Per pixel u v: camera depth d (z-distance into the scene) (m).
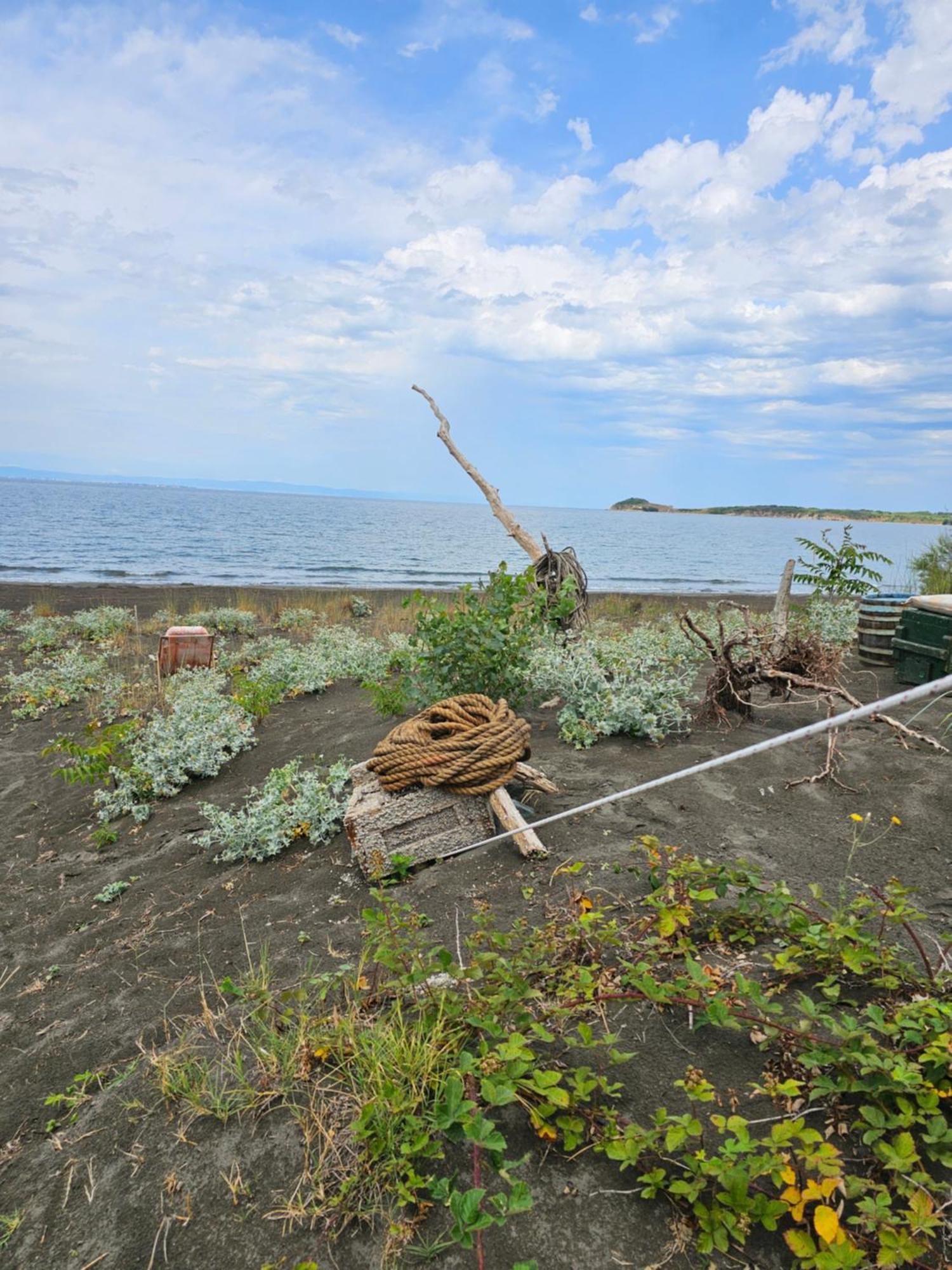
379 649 10.51
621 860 3.93
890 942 3.02
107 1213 2.33
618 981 2.80
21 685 10.81
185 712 7.71
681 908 2.97
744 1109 2.31
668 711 5.90
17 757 8.24
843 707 6.28
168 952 4.08
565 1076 2.47
